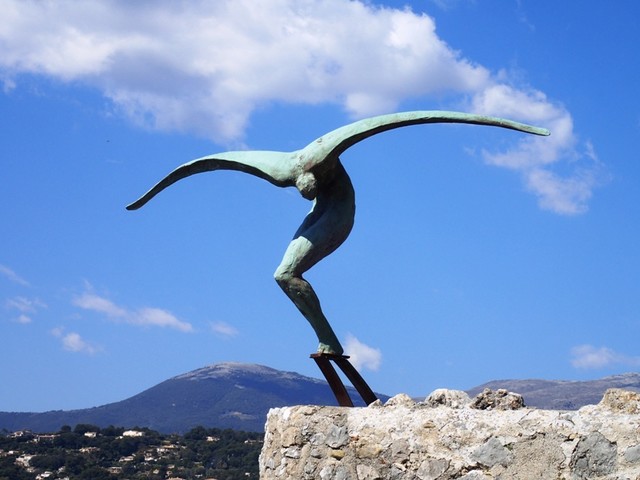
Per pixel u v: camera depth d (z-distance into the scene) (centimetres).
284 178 1162
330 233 1154
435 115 1120
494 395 1037
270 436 1154
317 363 1164
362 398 1182
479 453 993
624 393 962
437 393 1071
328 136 1148
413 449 1026
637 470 920
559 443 960
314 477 1073
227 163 1208
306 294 1151
